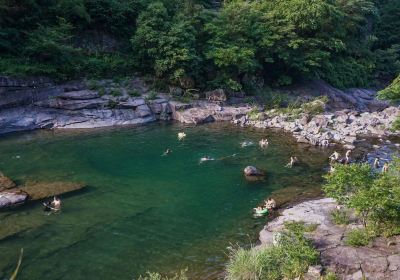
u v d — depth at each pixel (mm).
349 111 45625
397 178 16141
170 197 22078
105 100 39344
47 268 14875
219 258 15898
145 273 14773
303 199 21781
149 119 40000
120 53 46312
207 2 58375
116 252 16188
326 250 14836
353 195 16266
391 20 71875
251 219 19547
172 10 48562
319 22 51000
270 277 13602
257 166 27438
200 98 44594
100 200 21234
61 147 30578
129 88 42312
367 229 15945
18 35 39156
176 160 28375
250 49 46844
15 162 26641
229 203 21453
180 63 43000
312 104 43719
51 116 36938
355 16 59594
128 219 19219
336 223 17406
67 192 21766
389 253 14492
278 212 20125
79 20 45438
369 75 63219
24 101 36750
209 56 44906
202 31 47094
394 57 65188
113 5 46594
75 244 16656
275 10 50625
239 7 49156
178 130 37031
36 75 37938
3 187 21391
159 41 42375
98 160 27891
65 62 40625
